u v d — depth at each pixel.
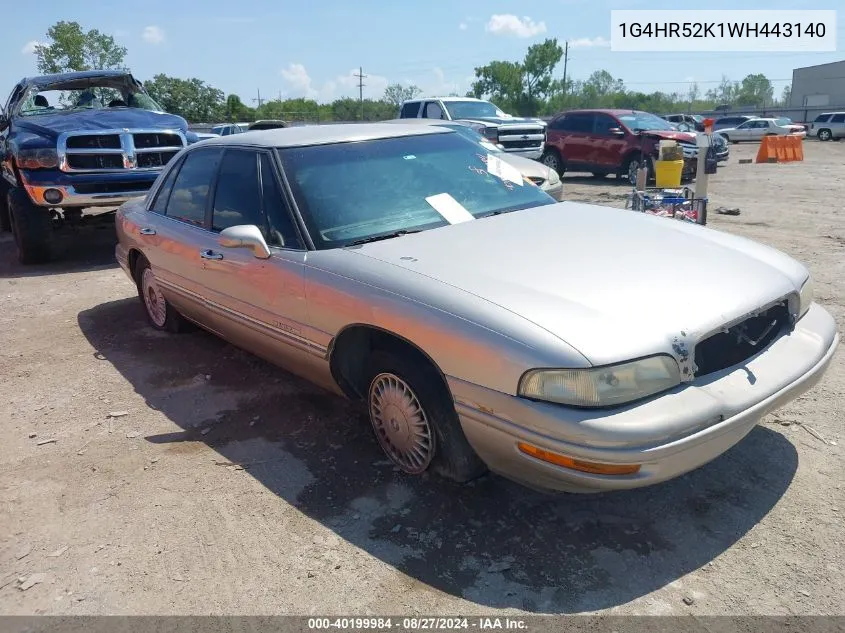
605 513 3.01
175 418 4.17
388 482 3.33
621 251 3.26
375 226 3.66
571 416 2.46
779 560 2.67
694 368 2.63
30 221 8.43
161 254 4.88
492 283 2.92
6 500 3.38
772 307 3.08
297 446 3.74
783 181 15.55
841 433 3.55
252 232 3.58
